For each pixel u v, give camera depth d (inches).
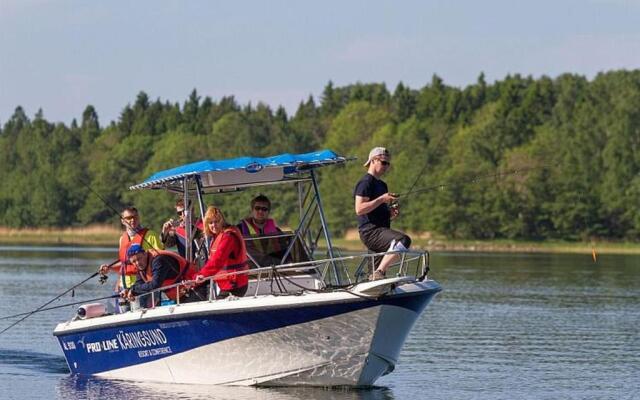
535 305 2091.5
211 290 1087.0
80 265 3319.4
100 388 1117.1
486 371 1266.0
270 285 1093.1
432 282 1064.8
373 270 1045.2
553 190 6978.4
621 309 2018.9
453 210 6919.3
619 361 1352.1
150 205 6186.0
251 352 1075.3
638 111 7824.8
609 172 7249.0
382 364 1074.1
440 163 7278.5
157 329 1111.6
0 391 1115.3
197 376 1111.0
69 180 7455.7
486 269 3464.6
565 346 1487.5
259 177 1148.5
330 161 1105.4
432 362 1333.7
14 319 1798.7
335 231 6461.6
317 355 1063.6
